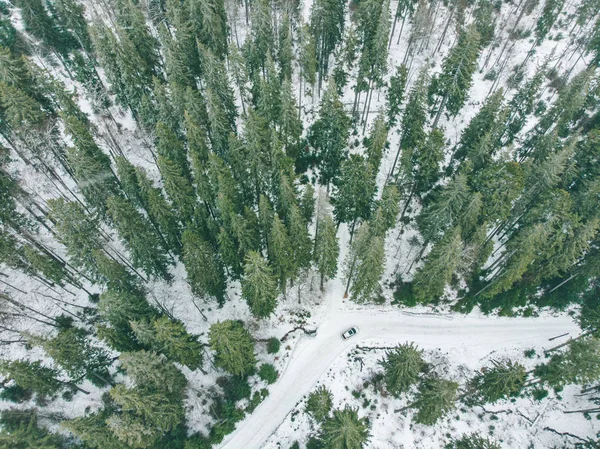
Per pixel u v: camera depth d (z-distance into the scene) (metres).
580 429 40.84
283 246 35.97
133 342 34.72
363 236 36.19
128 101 48.72
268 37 51.97
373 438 38.75
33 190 42.91
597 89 50.59
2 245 35.53
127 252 45.34
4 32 52.66
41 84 40.97
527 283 44.62
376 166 44.84
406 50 64.75
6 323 40.78
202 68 50.03
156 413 30.58
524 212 44.06
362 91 59.41
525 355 44.41
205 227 40.25
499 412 41.34
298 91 59.12
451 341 44.72
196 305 42.06
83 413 37.53
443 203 38.94
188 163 44.44
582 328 44.34
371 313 45.44
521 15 65.50
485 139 41.75
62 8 50.50
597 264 41.16
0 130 42.03
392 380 35.81
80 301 43.25
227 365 35.69
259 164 40.94
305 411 38.56
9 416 36.53
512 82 61.44
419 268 43.69
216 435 37.28
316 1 49.62
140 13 49.22
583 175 43.94
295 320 44.06
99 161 40.62
